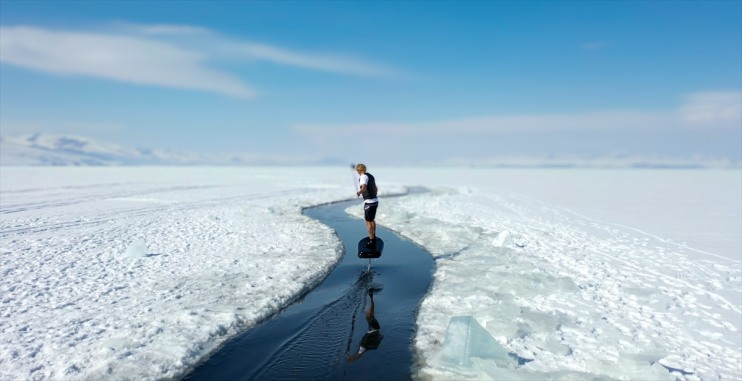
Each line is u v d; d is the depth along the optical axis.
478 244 12.34
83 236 13.00
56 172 67.44
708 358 5.12
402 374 4.98
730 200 24.36
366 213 10.09
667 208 20.75
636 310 6.82
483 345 5.14
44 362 5.05
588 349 5.45
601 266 9.61
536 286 8.06
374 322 6.64
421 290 8.27
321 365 5.23
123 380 4.76
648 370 4.68
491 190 34.44
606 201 24.61
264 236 13.50
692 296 7.42
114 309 6.86
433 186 41.12
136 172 71.81
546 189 35.06
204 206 21.38
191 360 5.32
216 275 8.92
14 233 13.34
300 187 35.97
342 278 9.11
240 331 6.26
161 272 9.13
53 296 7.46
